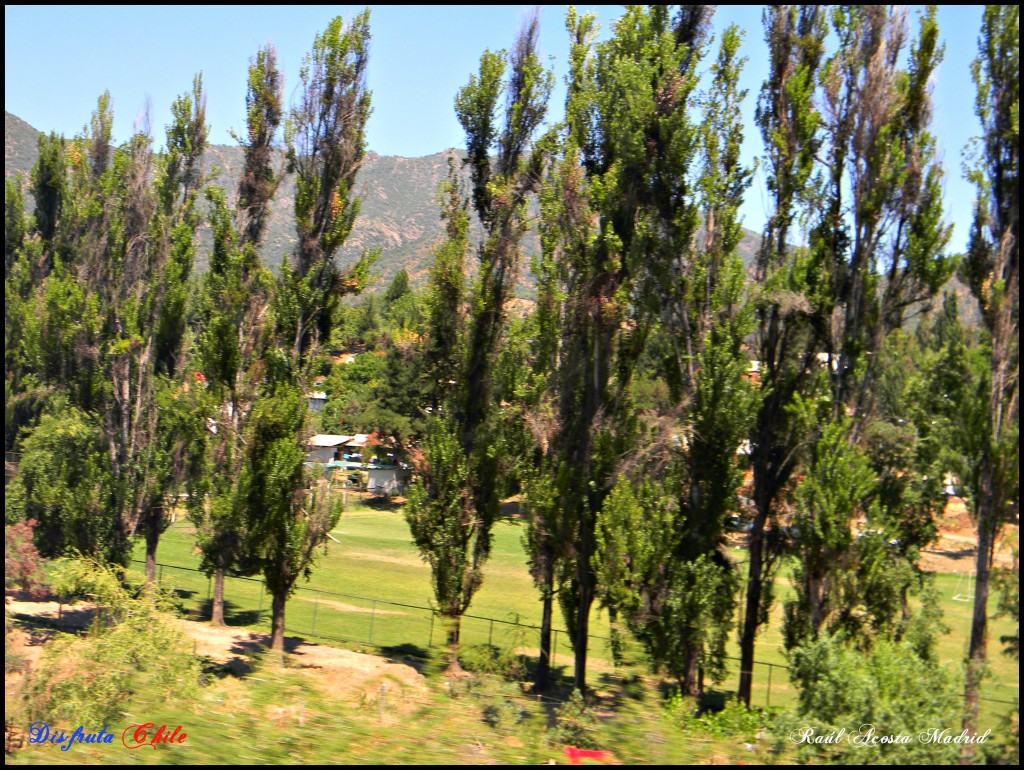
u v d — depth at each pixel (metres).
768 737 11.37
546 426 22.25
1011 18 15.76
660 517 19.28
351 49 27.17
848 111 19.72
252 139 29.31
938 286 18.41
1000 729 11.02
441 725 11.82
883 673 11.82
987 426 14.65
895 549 18.28
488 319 25.23
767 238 20.94
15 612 24.97
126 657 14.16
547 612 22.48
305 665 21.72
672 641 18.67
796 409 19.25
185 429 28.41
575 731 11.27
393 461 74.56
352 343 96.88
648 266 21.19
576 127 22.39
